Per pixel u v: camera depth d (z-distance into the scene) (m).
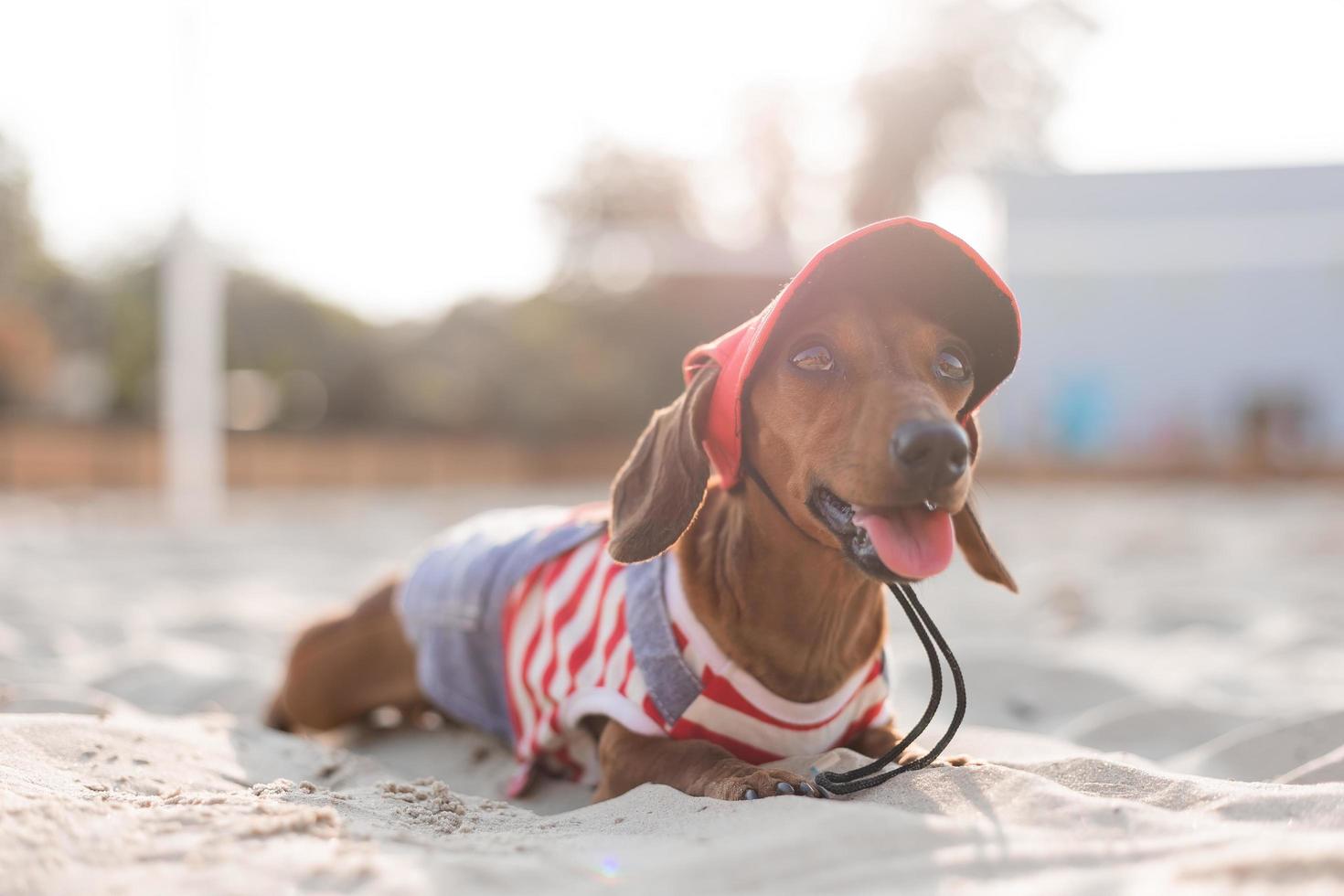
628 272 26.95
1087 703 4.08
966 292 2.59
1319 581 7.60
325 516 14.73
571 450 25.22
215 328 13.06
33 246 24.75
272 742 3.12
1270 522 12.73
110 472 19.20
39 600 6.44
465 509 15.37
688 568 2.68
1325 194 23.53
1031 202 24.28
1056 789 2.06
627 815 2.23
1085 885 1.58
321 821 1.98
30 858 1.69
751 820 2.01
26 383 23.62
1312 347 24.41
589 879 1.74
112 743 2.70
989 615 6.22
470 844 1.96
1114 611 6.30
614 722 2.68
